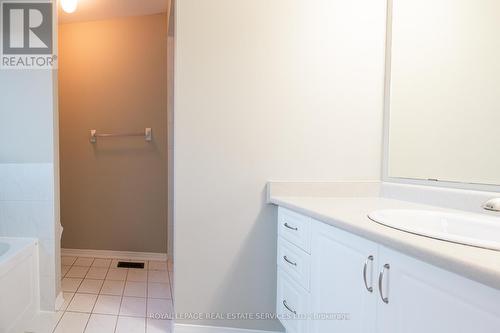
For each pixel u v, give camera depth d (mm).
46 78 1760
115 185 2717
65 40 2684
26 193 1762
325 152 1573
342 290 965
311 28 1553
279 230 1492
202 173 1535
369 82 1577
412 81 1410
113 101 2682
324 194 1551
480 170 1086
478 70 1096
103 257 2729
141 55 2666
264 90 1544
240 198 1554
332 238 1022
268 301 1585
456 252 577
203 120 1525
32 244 1698
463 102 1151
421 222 1035
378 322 793
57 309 1801
